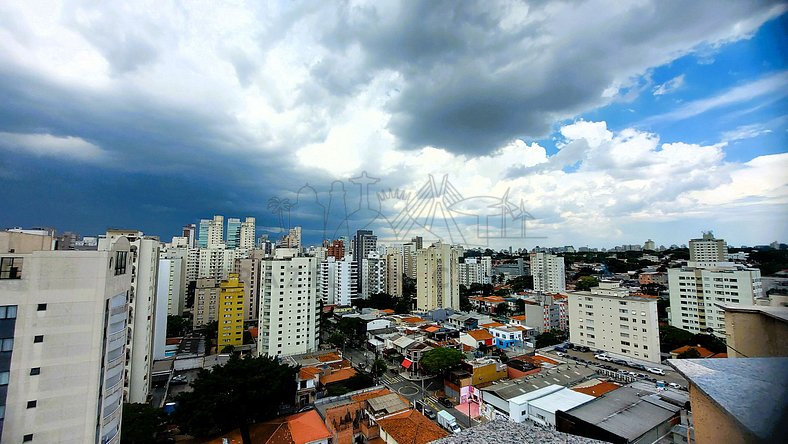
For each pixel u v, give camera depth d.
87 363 20.25
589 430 27.80
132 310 40.25
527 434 7.39
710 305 58.41
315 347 60.59
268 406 33.81
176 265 89.19
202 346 64.69
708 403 6.41
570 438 7.16
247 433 32.41
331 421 31.50
